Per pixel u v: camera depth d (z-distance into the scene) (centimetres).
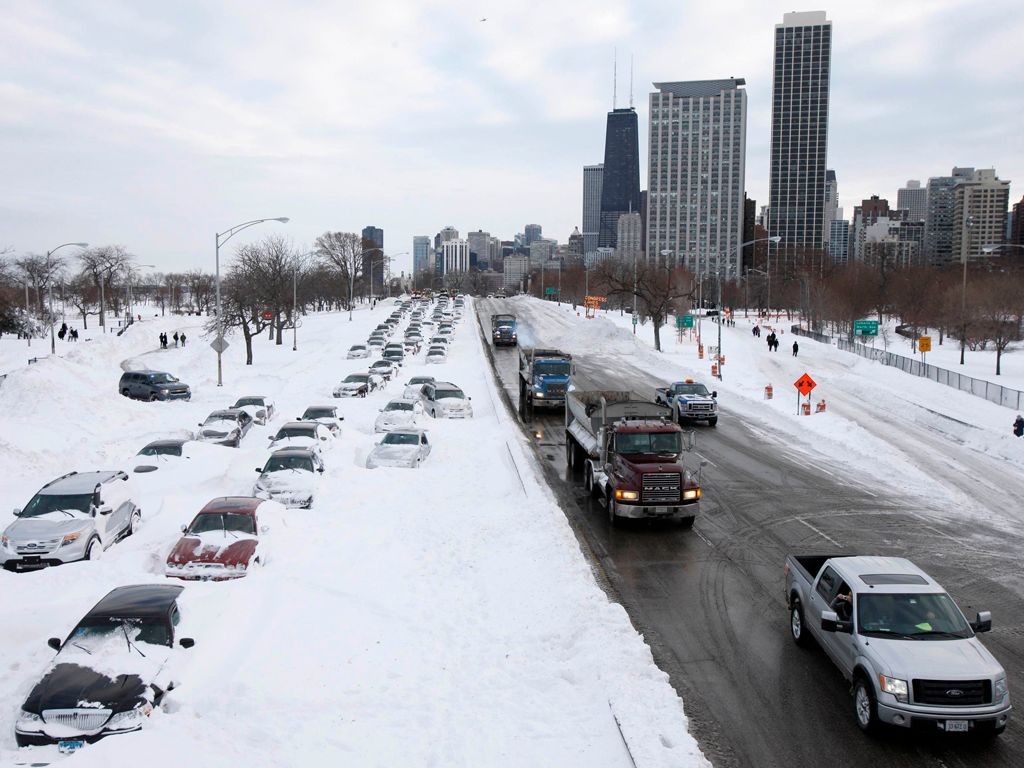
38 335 8006
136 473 2241
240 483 2233
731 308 13150
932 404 4103
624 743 930
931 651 1004
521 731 971
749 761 941
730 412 3916
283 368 5538
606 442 2111
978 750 966
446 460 2659
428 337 7712
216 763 852
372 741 938
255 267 7575
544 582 1492
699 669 1196
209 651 1127
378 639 1249
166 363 6181
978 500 2283
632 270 10488
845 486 2428
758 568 1669
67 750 912
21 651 1145
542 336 7931
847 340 7844
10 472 2209
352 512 1980
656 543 1839
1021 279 8962
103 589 1395
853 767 930
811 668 1202
